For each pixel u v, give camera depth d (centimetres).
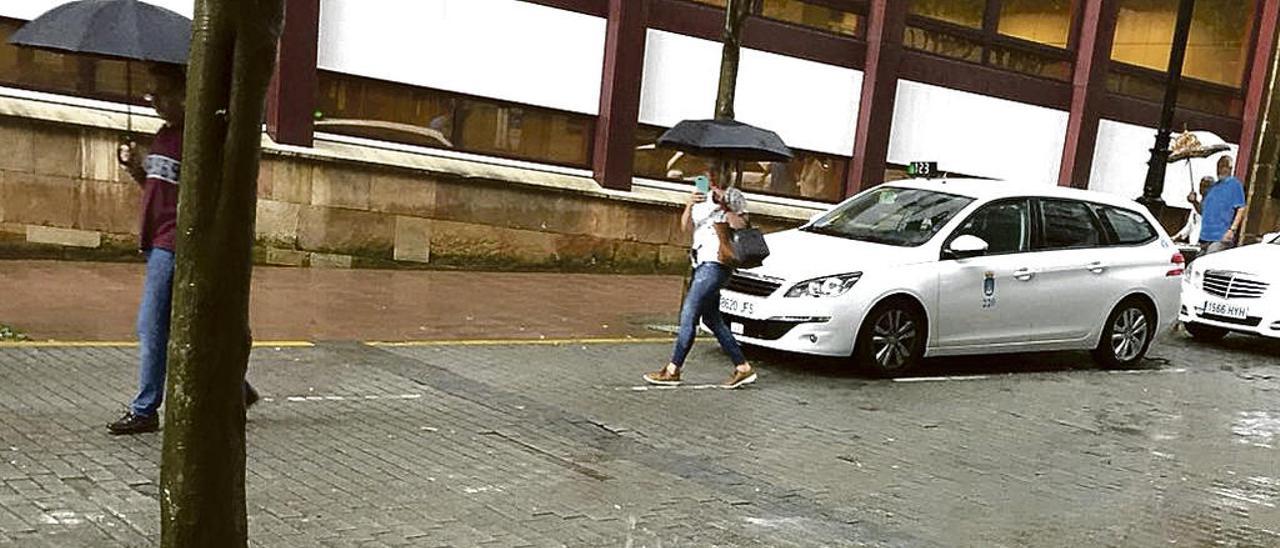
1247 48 2128
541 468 612
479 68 1406
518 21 1423
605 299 1294
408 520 512
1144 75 1981
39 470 531
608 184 1504
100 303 966
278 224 1278
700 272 845
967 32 1784
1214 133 2088
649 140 1555
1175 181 2053
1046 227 1037
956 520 584
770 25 1598
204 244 270
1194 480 700
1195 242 1583
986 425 807
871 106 1683
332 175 1301
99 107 1194
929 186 1052
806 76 1641
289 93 1271
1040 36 1867
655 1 1512
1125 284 1069
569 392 802
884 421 794
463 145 1420
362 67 1330
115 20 594
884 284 920
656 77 1534
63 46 584
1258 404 966
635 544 507
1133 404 925
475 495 557
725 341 864
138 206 1196
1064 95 1891
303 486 546
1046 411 870
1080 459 732
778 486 618
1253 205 2156
